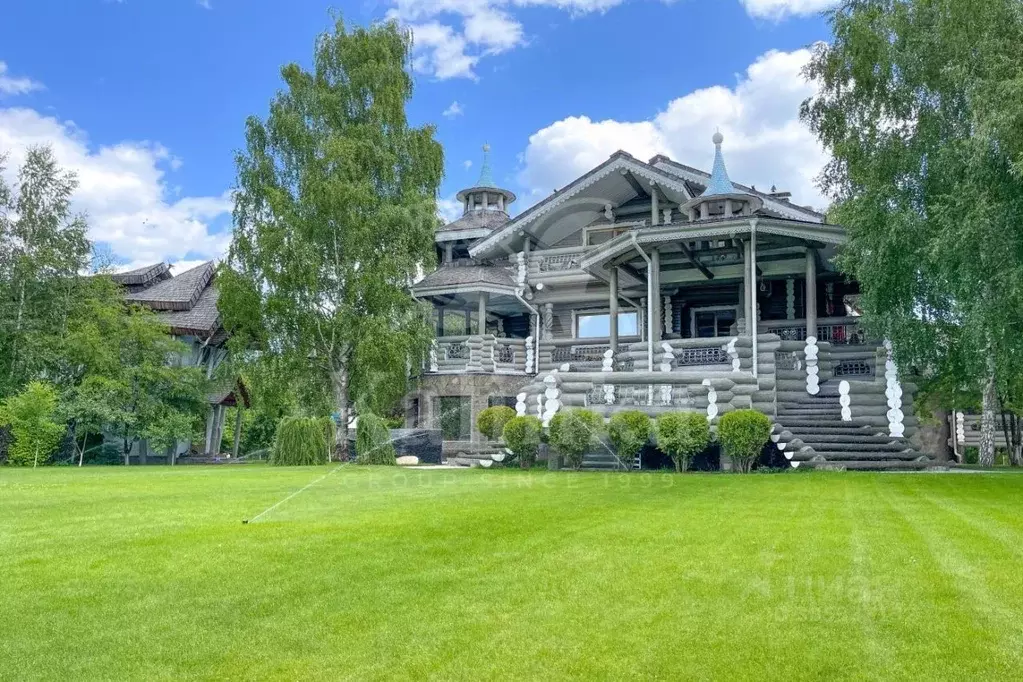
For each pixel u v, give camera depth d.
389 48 23.02
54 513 7.52
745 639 3.42
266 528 6.38
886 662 3.15
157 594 4.19
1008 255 10.92
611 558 5.11
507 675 3.03
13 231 22.66
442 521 6.80
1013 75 10.86
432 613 3.82
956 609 3.86
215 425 28.69
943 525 6.61
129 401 22.78
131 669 3.11
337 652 3.29
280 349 20.97
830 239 17.12
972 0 11.45
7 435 21.45
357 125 21.92
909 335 13.97
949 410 26.67
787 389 17.00
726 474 13.20
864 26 13.80
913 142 13.34
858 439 15.40
